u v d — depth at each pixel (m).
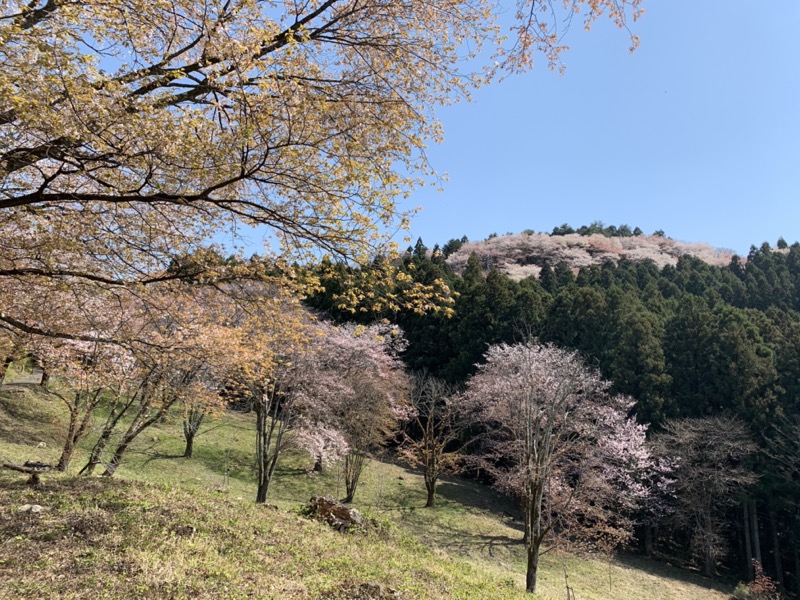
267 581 6.05
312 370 17.80
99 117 4.32
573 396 16.95
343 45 6.36
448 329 32.75
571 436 21.39
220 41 4.75
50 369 9.79
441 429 25.69
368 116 5.90
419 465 29.34
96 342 7.31
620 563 20.70
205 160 4.91
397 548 10.39
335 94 5.79
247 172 5.06
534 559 13.05
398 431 27.31
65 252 5.98
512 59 4.48
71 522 6.96
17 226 6.02
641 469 23.03
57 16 4.35
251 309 6.88
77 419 13.34
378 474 26.30
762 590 18.89
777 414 23.31
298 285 6.25
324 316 27.48
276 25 4.91
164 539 6.86
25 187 5.16
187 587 5.39
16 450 16.58
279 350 11.87
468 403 25.41
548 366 19.39
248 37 4.75
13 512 7.15
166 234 6.26
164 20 4.96
